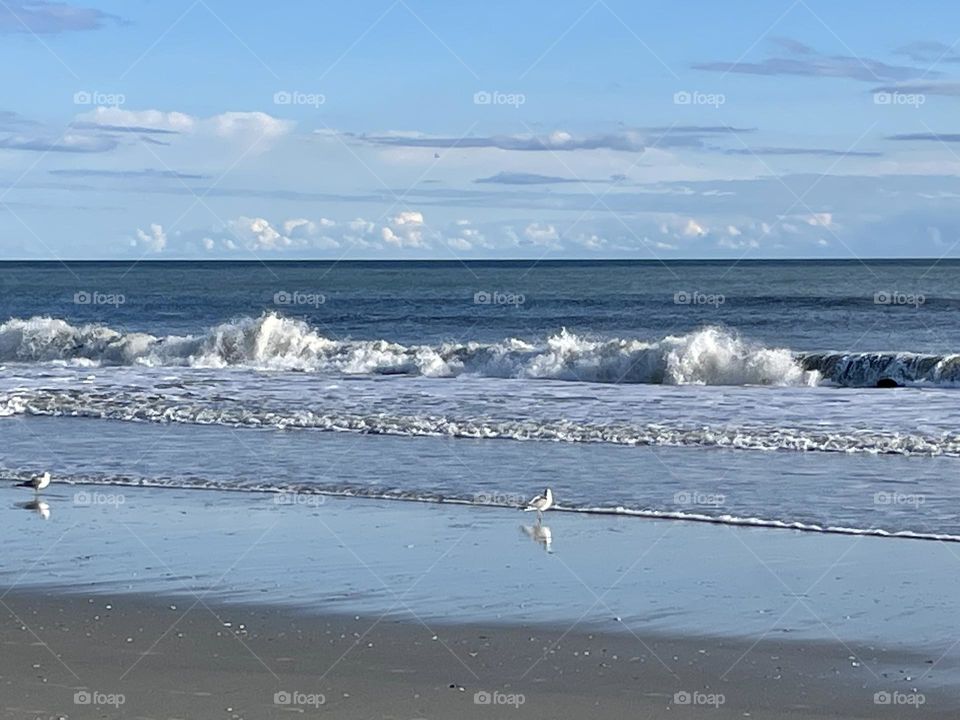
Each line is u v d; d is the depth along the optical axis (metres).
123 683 8.04
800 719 7.45
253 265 157.62
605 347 30.38
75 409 22.88
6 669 8.36
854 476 16.00
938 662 8.55
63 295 79.75
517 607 10.04
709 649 8.90
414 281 98.88
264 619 9.70
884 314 55.22
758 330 48.94
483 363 31.42
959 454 17.61
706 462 17.19
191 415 22.09
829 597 10.34
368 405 22.88
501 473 16.41
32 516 13.95
